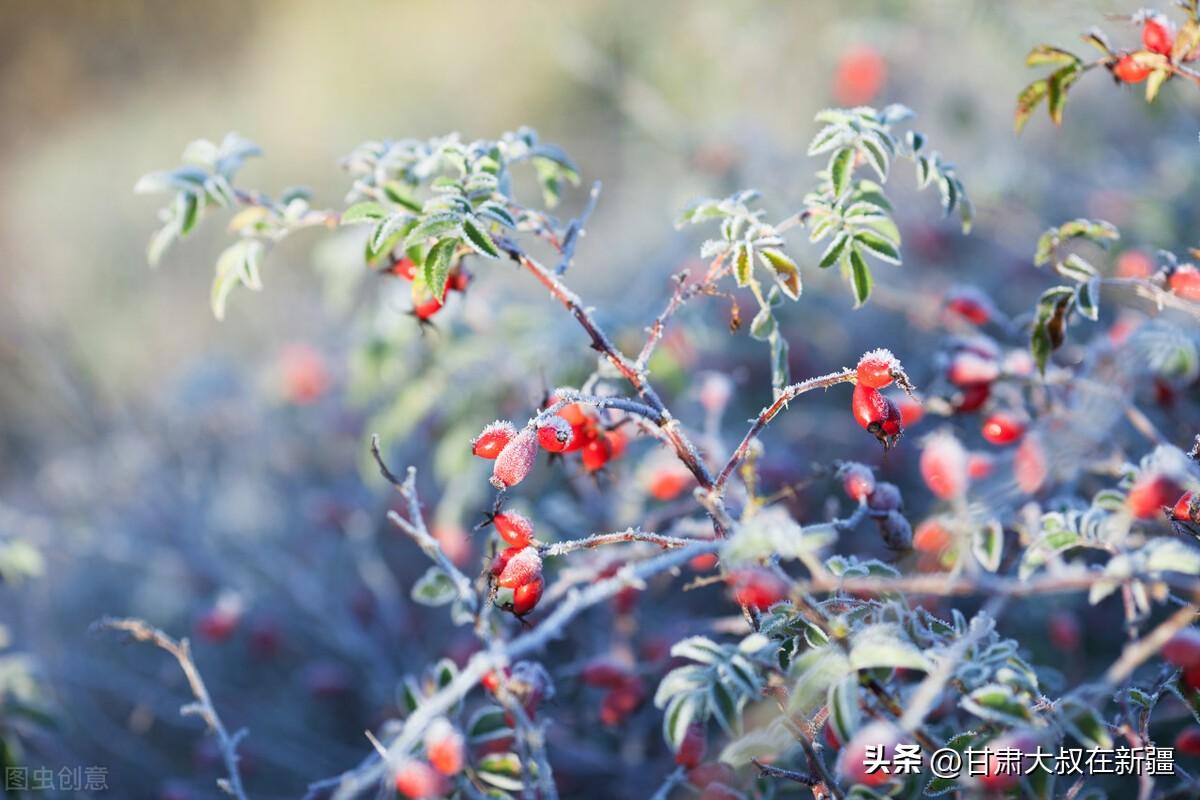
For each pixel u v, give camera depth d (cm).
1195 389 87
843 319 116
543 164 81
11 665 91
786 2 161
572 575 80
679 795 87
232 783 78
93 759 106
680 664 84
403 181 80
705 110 157
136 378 153
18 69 215
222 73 210
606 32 179
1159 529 76
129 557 121
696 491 71
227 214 168
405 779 73
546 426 70
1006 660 70
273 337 149
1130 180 113
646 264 133
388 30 204
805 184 130
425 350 97
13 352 143
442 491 111
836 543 94
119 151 199
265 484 131
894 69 141
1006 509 78
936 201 122
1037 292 109
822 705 73
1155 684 74
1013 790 68
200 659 118
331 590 118
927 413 89
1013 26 125
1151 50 76
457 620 77
